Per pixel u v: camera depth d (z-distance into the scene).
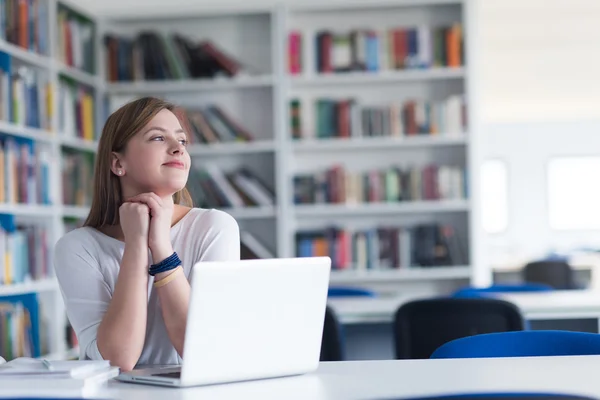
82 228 2.17
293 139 6.58
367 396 1.46
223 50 6.76
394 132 6.55
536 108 13.56
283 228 6.50
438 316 3.45
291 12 6.78
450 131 6.51
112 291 2.09
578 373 1.65
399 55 6.55
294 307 1.70
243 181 6.53
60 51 5.81
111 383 1.65
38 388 1.50
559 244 14.60
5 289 4.80
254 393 1.52
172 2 6.54
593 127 14.53
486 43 9.59
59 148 5.64
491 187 14.75
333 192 6.58
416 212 6.75
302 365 1.73
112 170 2.14
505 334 2.11
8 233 4.96
